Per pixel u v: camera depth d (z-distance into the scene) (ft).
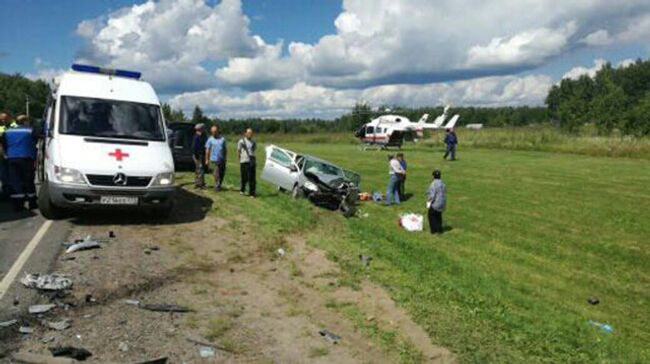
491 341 22.41
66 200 34.17
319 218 47.55
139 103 39.78
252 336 20.93
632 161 113.19
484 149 152.56
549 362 21.42
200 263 29.71
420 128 150.61
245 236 36.50
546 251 43.37
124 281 25.53
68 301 22.56
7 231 33.22
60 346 18.45
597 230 50.08
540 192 70.08
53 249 29.60
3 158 41.37
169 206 37.68
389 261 34.04
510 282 35.14
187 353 18.92
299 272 29.68
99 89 39.37
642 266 40.27
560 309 30.89
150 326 20.81
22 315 20.68
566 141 151.53
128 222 37.73
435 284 30.09
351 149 153.07
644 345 26.96
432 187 46.78
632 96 471.21
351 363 19.47
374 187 71.92
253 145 53.31
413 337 21.99
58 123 36.47
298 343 20.70
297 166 57.52
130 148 36.52
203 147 55.77
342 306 24.90
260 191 58.23
